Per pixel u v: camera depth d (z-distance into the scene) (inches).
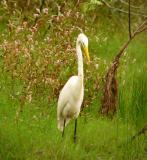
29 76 572.1
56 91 562.9
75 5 723.4
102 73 595.8
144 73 598.9
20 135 474.9
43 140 477.4
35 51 604.1
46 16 695.7
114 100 538.0
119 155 482.0
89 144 495.8
